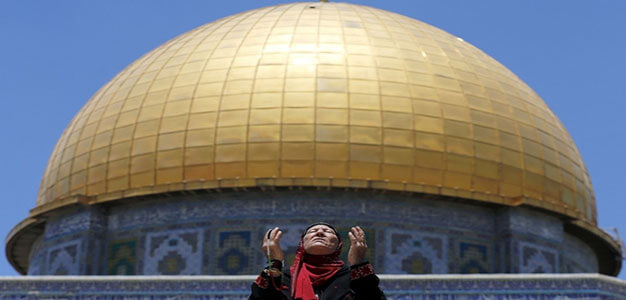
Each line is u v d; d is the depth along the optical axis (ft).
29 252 113.70
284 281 24.68
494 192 95.96
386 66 98.22
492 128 97.91
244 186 92.22
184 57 102.12
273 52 99.14
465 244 95.45
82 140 101.40
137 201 97.14
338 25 103.40
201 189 93.15
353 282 24.35
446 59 102.06
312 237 24.72
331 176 92.32
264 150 93.09
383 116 94.58
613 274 114.01
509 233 96.02
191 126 95.35
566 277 81.56
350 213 93.15
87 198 97.71
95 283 83.41
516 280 81.71
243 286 82.28
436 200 95.45
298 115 93.97
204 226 94.02
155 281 82.99
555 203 99.14
